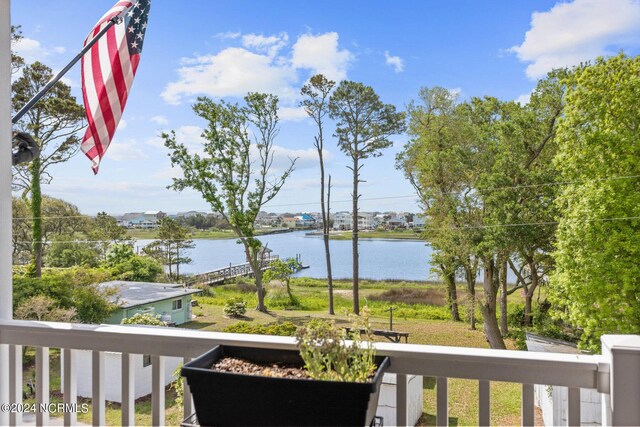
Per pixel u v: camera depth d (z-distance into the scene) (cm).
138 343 135
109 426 452
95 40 224
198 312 1884
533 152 1457
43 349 143
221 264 2320
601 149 1109
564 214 1171
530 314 1505
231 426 105
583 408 216
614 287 1034
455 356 114
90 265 1912
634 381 99
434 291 1911
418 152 1702
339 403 99
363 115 2102
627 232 1029
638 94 1091
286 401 101
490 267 1506
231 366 117
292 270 2111
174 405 588
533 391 110
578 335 1252
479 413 115
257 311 1991
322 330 111
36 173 1574
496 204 1360
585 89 1166
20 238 1611
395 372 119
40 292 1125
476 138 1536
